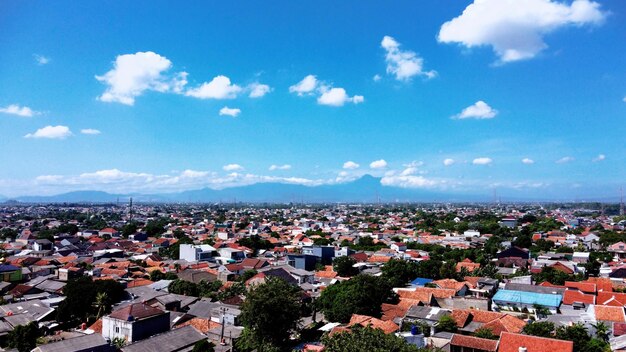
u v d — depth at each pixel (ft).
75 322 262.06
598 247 572.10
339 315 257.75
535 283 354.13
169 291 331.57
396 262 382.22
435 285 335.06
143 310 233.14
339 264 400.47
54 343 180.86
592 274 412.36
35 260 426.10
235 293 311.88
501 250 528.22
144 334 224.53
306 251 505.66
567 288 300.61
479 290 318.04
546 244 561.02
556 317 255.91
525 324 223.30
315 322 271.08
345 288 278.26
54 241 581.53
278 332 220.43
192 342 210.79
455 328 224.33
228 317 257.75
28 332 212.84
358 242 625.41
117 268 412.57
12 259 443.73
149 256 489.26
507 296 292.20
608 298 278.26
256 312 215.51
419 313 249.55
